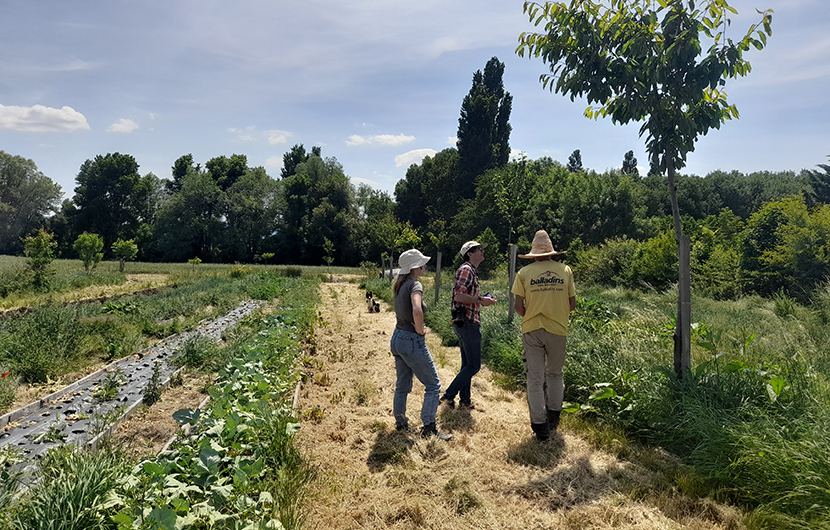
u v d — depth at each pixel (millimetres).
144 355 7637
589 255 23109
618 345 5816
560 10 4902
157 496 2688
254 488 3041
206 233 56969
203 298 14570
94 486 2688
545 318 4285
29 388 5688
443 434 4211
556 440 4168
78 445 3893
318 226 54219
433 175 55281
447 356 7605
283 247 58062
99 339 7945
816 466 3029
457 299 4887
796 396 3980
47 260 17312
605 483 3416
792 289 14680
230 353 6969
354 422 4629
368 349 8055
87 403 5234
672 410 4160
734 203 49562
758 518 2875
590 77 4988
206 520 2609
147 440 4230
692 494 3254
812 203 27688
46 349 6684
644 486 3334
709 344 5195
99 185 61625
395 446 3986
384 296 16734
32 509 2510
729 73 4574
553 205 37281
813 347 5762
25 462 3641
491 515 3016
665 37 4609
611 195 34531
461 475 3482
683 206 46312
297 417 4680
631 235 33062
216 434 3592
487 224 38156
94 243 24328
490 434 4324
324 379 6074
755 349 5949
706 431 3711
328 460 3811
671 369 4828
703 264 17109
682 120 4629
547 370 4426
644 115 4816
